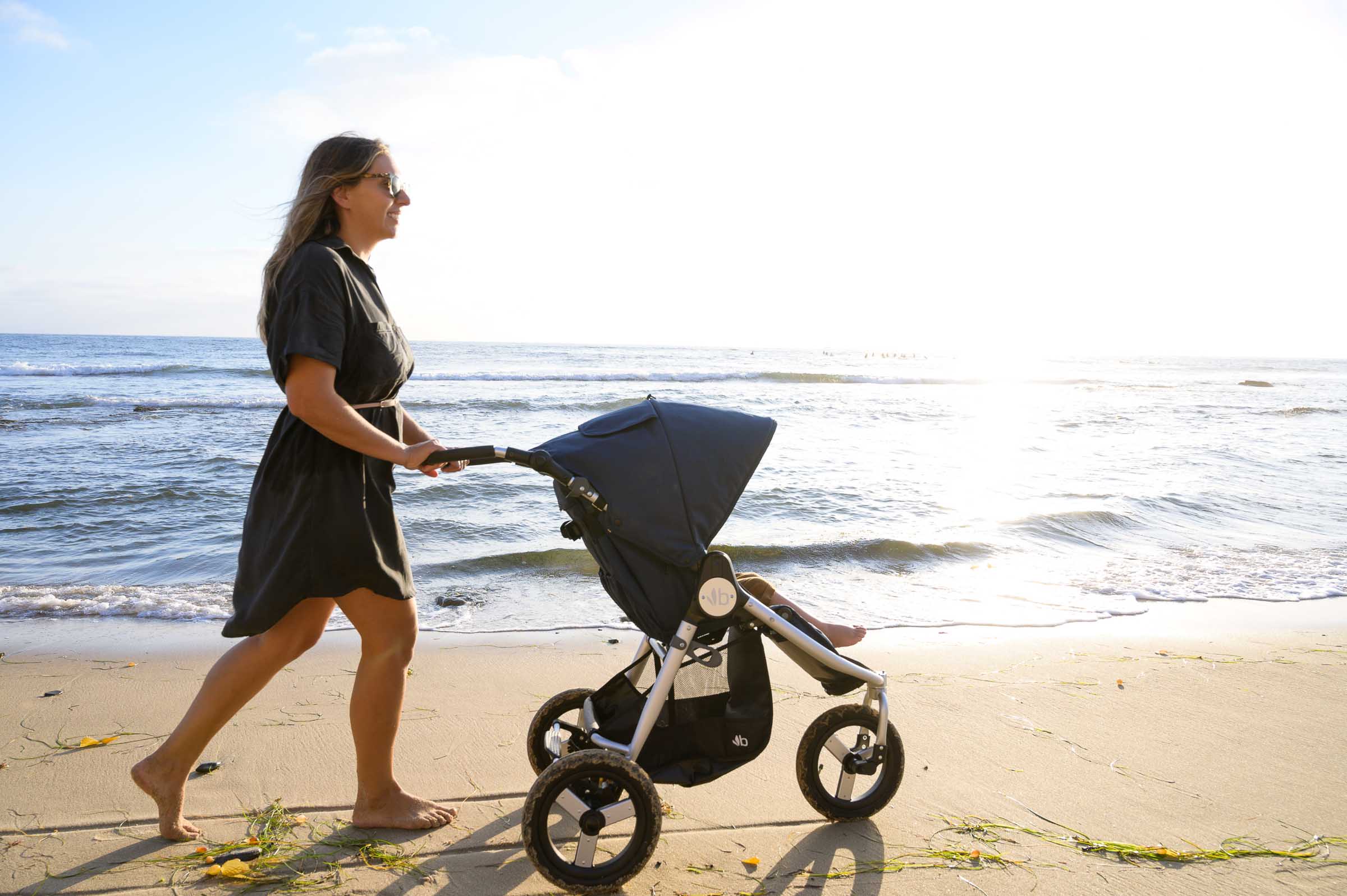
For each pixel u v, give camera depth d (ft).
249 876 7.98
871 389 107.45
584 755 7.81
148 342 306.76
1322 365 406.21
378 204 8.45
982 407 80.69
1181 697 13.62
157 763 8.50
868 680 9.22
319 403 7.47
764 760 11.07
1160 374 220.02
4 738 11.22
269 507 8.07
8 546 23.84
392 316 8.71
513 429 54.90
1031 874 8.39
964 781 10.52
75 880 7.84
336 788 9.93
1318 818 9.67
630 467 8.49
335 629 16.62
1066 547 26.20
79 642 15.75
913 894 8.00
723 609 8.36
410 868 8.25
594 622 17.69
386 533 8.43
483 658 15.11
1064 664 15.35
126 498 30.04
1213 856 8.77
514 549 24.57
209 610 18.11
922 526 28.19
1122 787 10.42
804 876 8.30
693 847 8.86
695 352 311.88
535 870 8.31
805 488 34.40
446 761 10.76
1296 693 13.89
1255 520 30.81
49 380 93.25
